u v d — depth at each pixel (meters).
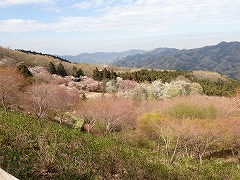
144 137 35.59
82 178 12.74
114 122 37.91
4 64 83.25
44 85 42.00
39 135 16.20
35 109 37.53
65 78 78.69
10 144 14.27
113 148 17.41
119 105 40.50
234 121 34.38
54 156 13.22
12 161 11.62
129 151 18.34
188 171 19.25
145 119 35.91
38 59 107.81
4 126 16.72
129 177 14.68
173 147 32.59
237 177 19.64
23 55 106.94
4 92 36.47
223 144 33.97
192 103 44.78
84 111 40.09
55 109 43.34
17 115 22.38
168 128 31.58
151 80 83.62
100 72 87.62
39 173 12.06
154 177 15.96
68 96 44.53
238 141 32.97
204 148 34.31
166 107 44.78
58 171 12.59
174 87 61.91
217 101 48.31
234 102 44.81
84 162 14.09
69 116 43.16
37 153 13.62
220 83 90.81
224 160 32.78
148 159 19.59
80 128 36.97
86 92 71.44
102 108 38.16
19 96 39.47
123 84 70.81
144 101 53.25
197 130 31.31
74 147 15.81
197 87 68.00
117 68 141.62
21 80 42.91
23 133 15.70
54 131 17.86
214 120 36.78
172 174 17.45
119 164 15.61
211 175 19.53
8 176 1.86
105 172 14.20
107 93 70.94
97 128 40.09
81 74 92.12
